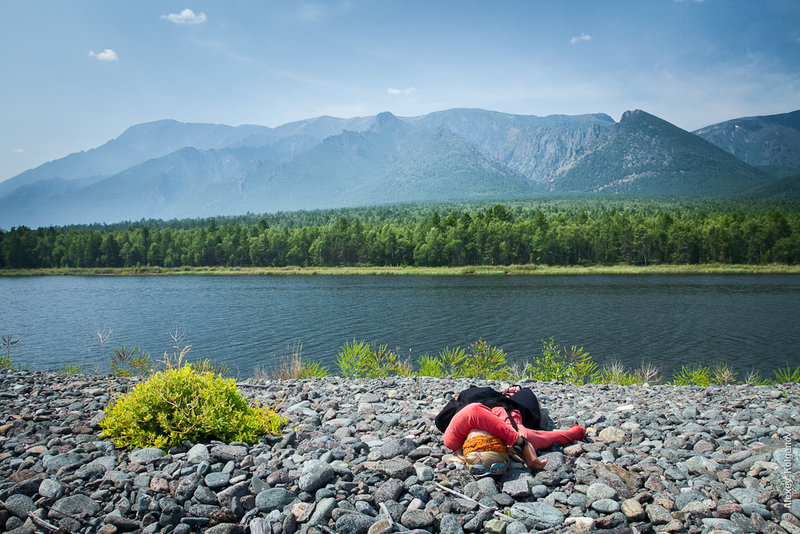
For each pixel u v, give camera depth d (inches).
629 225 5310.0
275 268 6048.2
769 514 174.9
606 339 1614.2
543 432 247.1
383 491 191.2
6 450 228.5
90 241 6899.6
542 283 3700.8
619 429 266.1
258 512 179.5
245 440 240.1
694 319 1987.0
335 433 264.5
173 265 6589.6
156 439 227.9
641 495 189.2
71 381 408.5
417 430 269.3
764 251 4963.1
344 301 2753.4
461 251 5526.6
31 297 3390.7
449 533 167.9
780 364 1270.9
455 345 1526.8
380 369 629.9
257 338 1726.1
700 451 240.4
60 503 176.4
